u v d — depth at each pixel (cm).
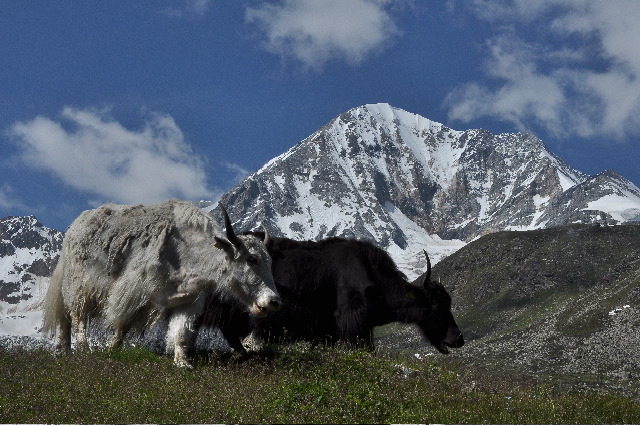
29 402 948
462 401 1123
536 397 1207
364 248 1675
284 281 1590
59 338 1487
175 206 1452
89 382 1054
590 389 1384
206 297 1419
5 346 1351
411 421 959
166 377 1135
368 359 1266
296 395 980
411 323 1731
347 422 899
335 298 1616
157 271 1379
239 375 1203
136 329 1406
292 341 1582
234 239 1365
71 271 1443
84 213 1485
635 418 1166
